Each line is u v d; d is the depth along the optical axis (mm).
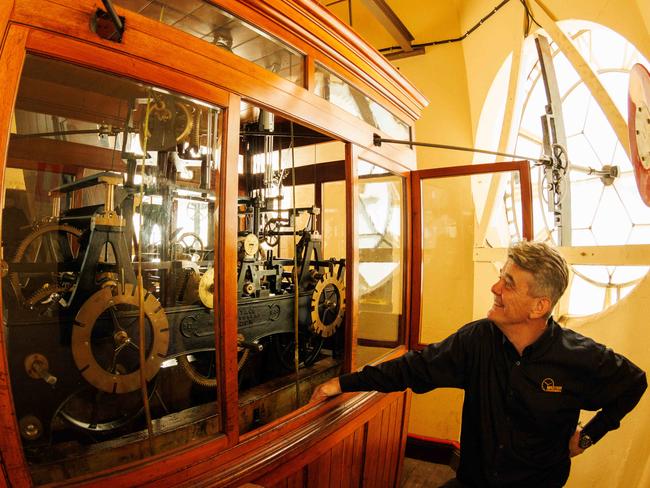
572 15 2756
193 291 1733
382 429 2330
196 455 1242
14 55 923
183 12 1387
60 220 1688
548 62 2938
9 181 2293
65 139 2336
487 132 3713
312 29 1737
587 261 2576
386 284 2887
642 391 1407
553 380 1403
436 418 3617
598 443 2293
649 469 1901
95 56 1047
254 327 1971
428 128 3906
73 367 1359
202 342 1692
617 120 2531
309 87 1765
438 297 3777
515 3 3131
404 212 2709
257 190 2688
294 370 2328
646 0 2268
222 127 1364
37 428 1267
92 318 1327
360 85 2148
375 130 2273
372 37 4141
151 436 1250
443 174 2627
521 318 1389
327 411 1829
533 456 1460
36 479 1082
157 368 1493
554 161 2654
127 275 1487
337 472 1883
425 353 1658
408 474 3084
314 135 2850
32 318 1292
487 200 3387
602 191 3377
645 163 2096
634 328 2285
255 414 1745
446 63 3850
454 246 3744
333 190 4062
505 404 1479
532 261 1356
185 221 2412
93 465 1179
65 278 1561
